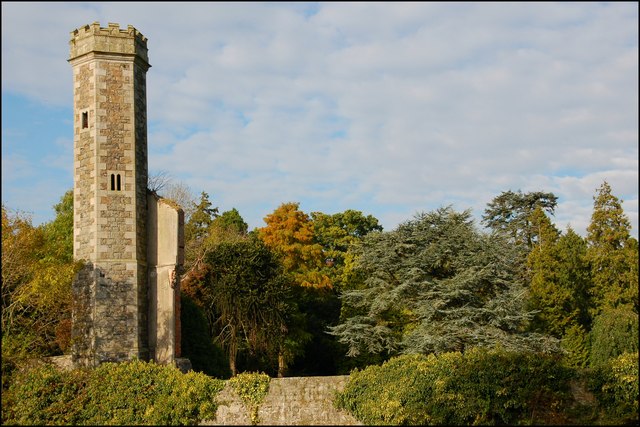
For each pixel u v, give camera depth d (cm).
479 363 2305
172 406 2186
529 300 4047
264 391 2292
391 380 2339
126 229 2627
